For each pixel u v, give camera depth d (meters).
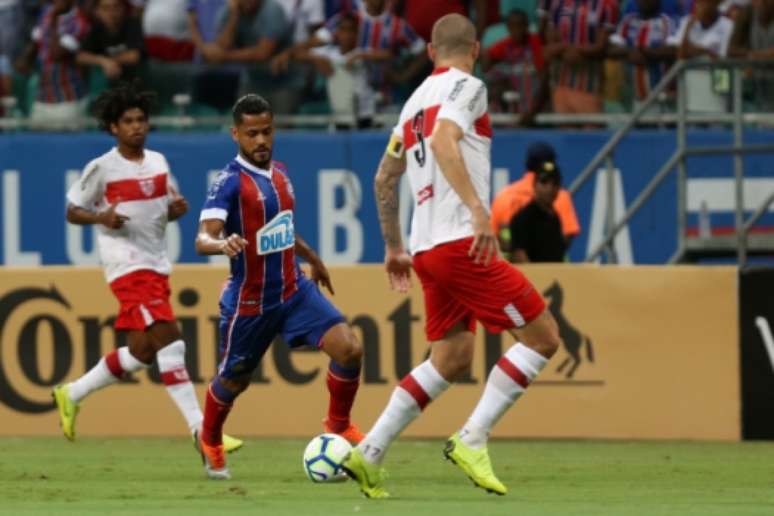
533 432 40.56
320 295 28.67
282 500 25.77
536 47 52.50
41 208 54.06
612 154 47.50
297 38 53.84
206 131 53.47
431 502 25.19
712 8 52.00
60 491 27.77
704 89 50.00
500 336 40.41
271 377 41.09
